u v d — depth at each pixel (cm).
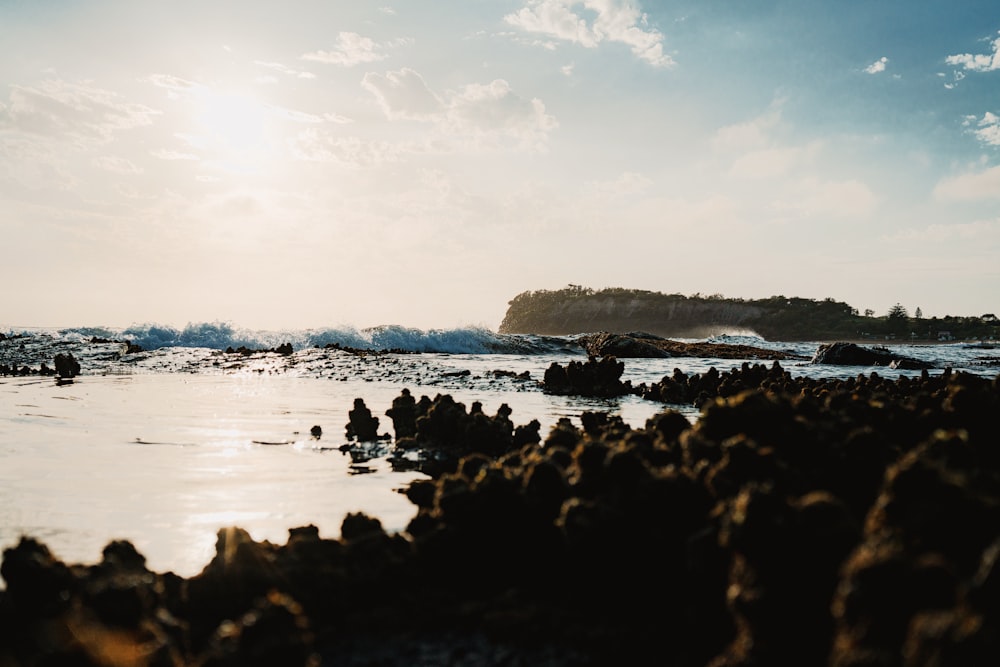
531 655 538
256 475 1114
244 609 580
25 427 1527
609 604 605
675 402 2327
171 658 441
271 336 4459
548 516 683
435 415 1370
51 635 415
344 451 1323
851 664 353
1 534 799
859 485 625
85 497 963
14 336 3947
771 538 434
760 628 431
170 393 2209
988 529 385
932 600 349
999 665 299
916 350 5772
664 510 610
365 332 4741
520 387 2630
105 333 4162
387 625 590
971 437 774
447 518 691
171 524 852
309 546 652
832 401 867
